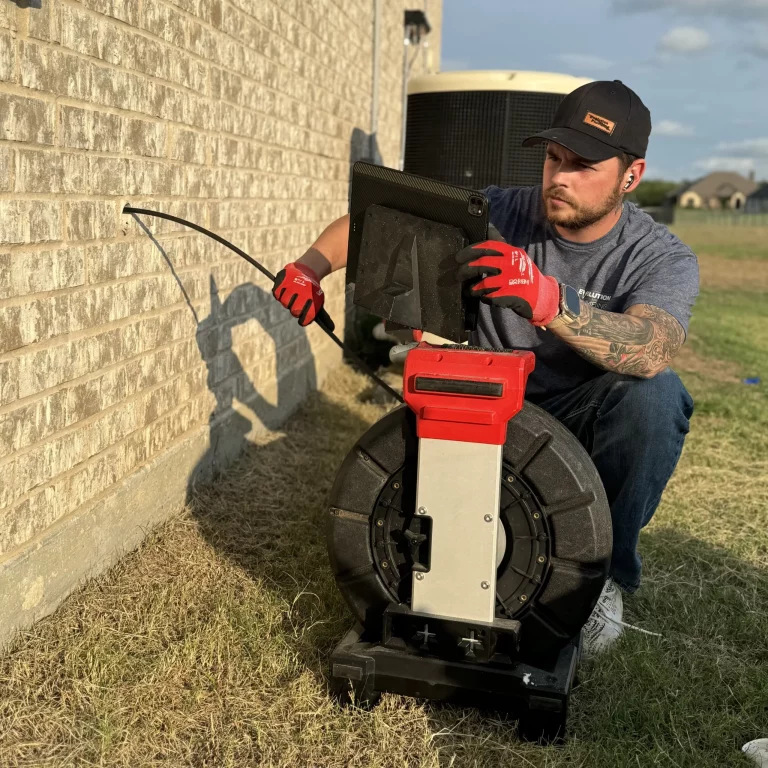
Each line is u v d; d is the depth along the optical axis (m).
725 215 81.44
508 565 2.14
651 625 2.76
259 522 3.49
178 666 2.33
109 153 2.76
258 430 4.62
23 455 2.39
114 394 2.92
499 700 2.11
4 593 2.31
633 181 2.49
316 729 2.10
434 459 2.03
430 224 2.09
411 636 2.15
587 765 2.04
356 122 6.96
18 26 2.22
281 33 4.64
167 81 3.18
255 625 2.54
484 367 1.98
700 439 5.08
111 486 2.94
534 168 5.37
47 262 2.44
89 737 2.06
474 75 5.31
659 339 2.23
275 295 2.49
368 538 2.21
